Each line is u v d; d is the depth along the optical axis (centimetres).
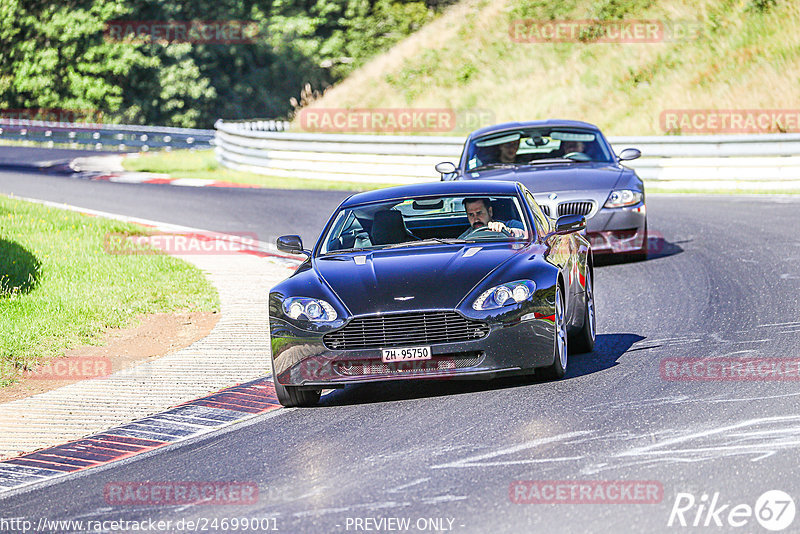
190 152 10969
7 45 15662
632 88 8625
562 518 1414
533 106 8975
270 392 2436
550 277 2231
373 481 1656
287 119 15875
